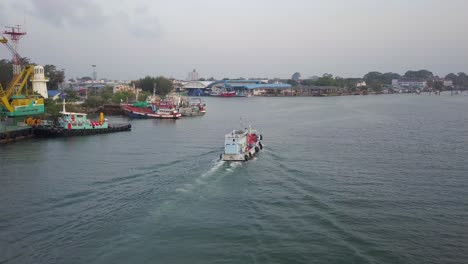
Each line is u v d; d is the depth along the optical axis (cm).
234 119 13550
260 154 6738
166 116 13650
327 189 4672
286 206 4069
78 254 3028
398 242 3284
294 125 11331
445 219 3775
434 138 8538
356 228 3541
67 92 17775
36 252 3059
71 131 8962
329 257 3025
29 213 3809
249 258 3002
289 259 2994
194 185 4709
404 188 4734
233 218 3725
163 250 3098
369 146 7581
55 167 5697
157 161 6091
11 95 9462
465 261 3005
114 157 6462
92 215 3753
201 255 3038
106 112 14938
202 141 8306
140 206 3988
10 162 6062
